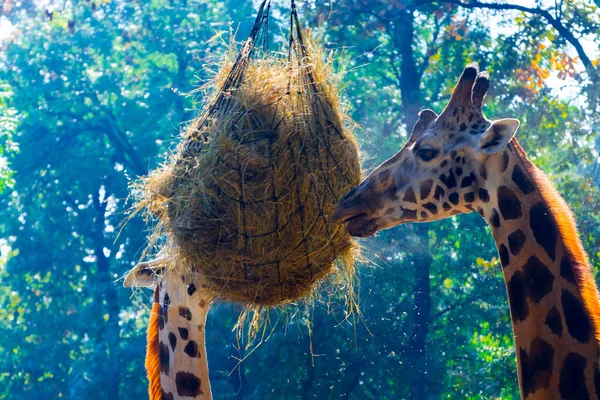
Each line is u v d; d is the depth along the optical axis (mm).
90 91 25031
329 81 4875
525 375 4199
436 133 4695
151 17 24109
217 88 4938
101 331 23297
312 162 4625
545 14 17750
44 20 23688
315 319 16578
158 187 4793
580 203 16219
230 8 23312
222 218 4578
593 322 4113
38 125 24766
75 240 24750
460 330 18375
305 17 17109
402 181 4695
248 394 18469
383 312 16922
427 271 17562
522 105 18328
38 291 24406
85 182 24375
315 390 16641
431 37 21797
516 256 4328
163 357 5383
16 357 23672
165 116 22562
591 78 17172
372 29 18094
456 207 4645
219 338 18234
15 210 25062
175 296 5266
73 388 21609
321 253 4723
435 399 17078
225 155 4574
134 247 22844
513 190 4414
